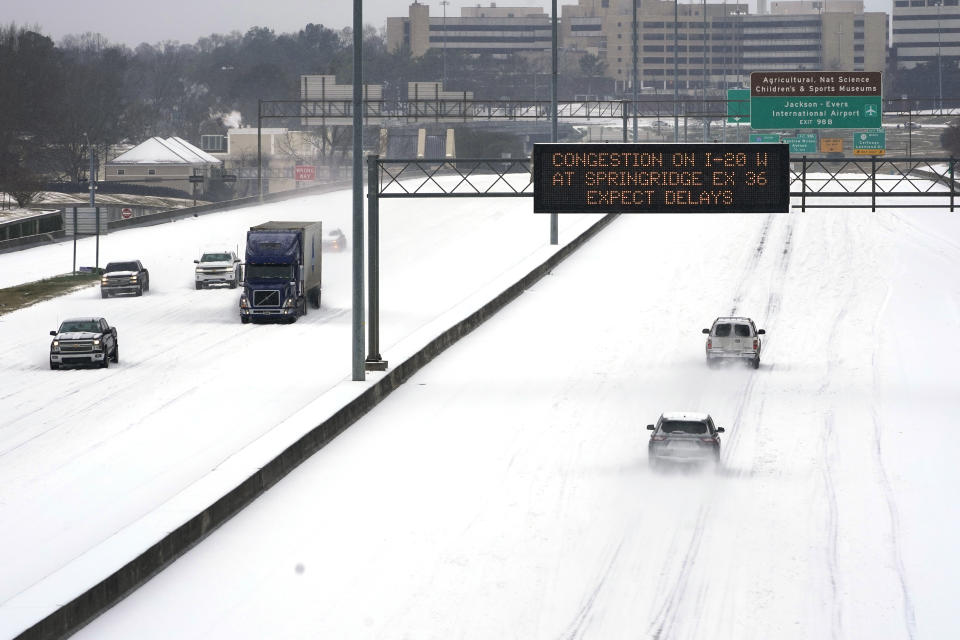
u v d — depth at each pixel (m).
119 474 90.25
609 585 66.06
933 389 120.19
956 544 73.25
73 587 61.31
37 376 130.75
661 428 90.00
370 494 84.44
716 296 178.88
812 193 118.38
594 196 115.69
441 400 116.06
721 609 62.47
